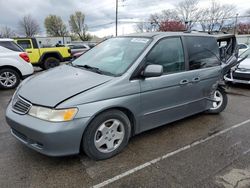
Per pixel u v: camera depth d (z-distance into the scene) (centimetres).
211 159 311
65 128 255
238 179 269
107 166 290
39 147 266
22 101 282
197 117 469
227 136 383
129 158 309
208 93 435
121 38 398
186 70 382
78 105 262
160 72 305
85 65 362
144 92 319
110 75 308
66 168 284
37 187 251
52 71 363
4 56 700
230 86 786
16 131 287
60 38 3250
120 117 304
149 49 333
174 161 304
